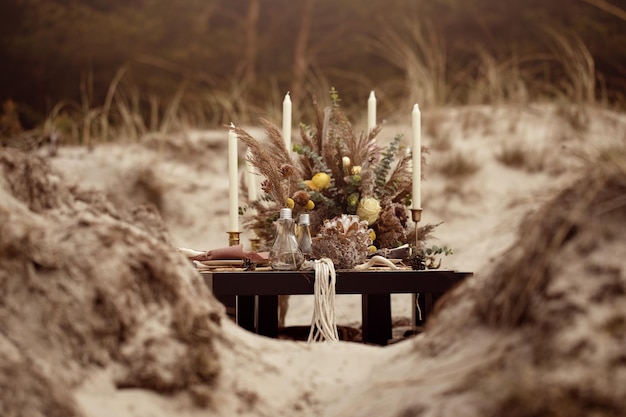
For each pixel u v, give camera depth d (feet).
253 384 5.09
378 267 9.86
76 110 39.34
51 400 4.14
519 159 21.84
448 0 42.22
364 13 43.68
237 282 8.75
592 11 41.16
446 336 4.91
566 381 3.85
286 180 10.71
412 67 26.76
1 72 41.06
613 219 4.42
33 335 4.55
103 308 4.81
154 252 5.16
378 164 11.11
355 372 5.54
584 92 25.54
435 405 4.17
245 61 43.37
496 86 26.53
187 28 43.78
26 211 5.19
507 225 5.77
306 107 28.78
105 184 21.36
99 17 42.11
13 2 41.96
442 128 23.91
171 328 4.96
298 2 44.73
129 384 4.69
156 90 40.78
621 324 3.97
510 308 4.51
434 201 20.74
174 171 22.56
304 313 15.66
